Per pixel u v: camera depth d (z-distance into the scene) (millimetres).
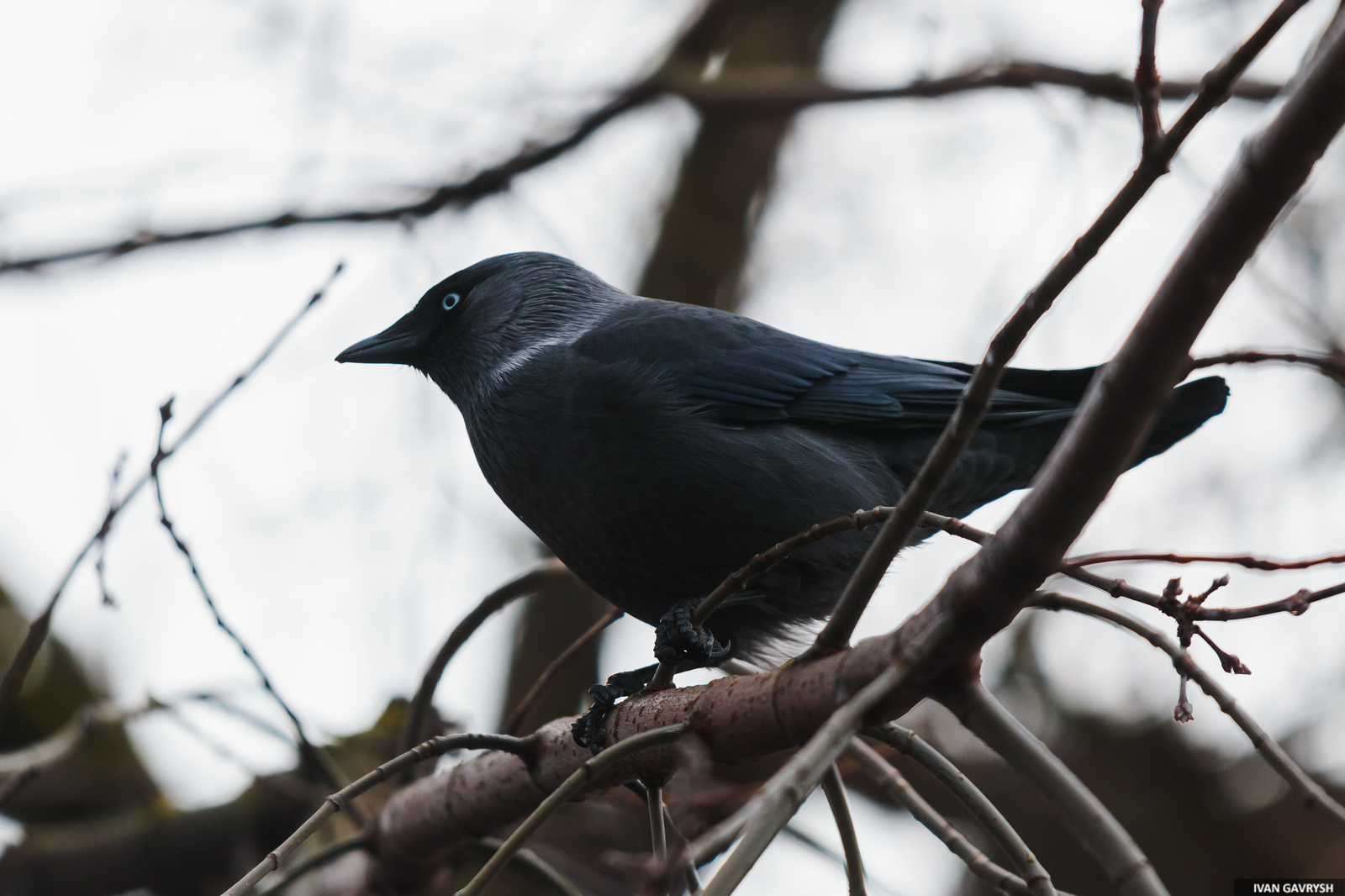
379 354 11352
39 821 13016
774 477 9125
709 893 4449
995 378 4676
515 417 9516
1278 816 14617
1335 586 4957
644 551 9250
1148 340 4438
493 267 11234
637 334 9812
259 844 11586
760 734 5977
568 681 15188
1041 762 5227
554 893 8641
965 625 5066
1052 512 4734
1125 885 5023
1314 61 4039
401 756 6426
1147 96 4258
